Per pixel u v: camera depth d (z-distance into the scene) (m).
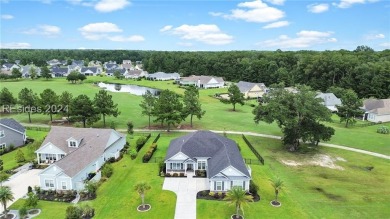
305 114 54.16
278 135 67.88
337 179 44.94
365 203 37.66
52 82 158.00
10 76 164.25
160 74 184.12
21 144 59.34
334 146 60.56
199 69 192.00
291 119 53.91
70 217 31.25
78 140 49.78
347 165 50.62
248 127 74.25
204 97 120.69
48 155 48.88
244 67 174.38
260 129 72.69
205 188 40.34
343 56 146.00
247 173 39.53
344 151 57.59
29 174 44.69
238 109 98.25
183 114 70.44
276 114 55.03
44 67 173.50
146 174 44.91
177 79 178.75
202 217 33.47
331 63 134.00
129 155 53.41
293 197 38.81
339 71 132.62
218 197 37.84
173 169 45.34
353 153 56.50
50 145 48.56
